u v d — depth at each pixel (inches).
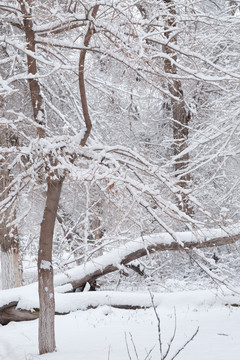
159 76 326.0
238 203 695.1
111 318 441.7
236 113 547.8
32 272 665.0
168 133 720.3
